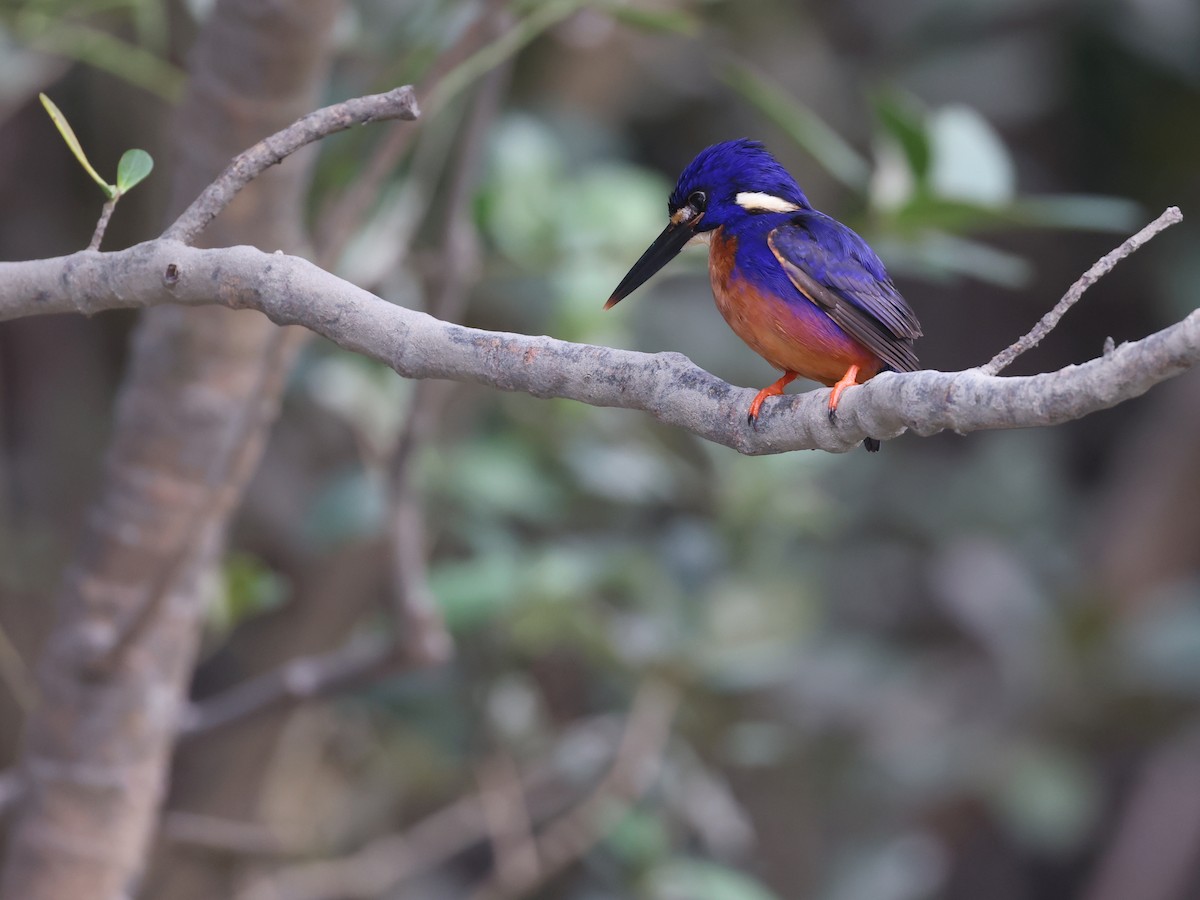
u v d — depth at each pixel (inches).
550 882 443.2
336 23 243.6
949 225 309.7
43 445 494.9
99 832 277.4
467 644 401.4
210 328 259.1
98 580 272.7
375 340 167.3
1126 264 637.3
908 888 523.2
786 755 487.2
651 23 287.1
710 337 521.0
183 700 310.0
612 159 481.1
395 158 266.4
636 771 367.9
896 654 561.0
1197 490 589.9
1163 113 580.7
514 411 396.2
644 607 383.6
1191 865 644.7
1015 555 602.5
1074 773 559.2
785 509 394.3
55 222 473.1
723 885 376.8
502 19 263.3
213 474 251.4
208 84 246.5
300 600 425.7
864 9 576.4
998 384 148.3
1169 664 554.3
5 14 304.8
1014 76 571.5
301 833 450.0
